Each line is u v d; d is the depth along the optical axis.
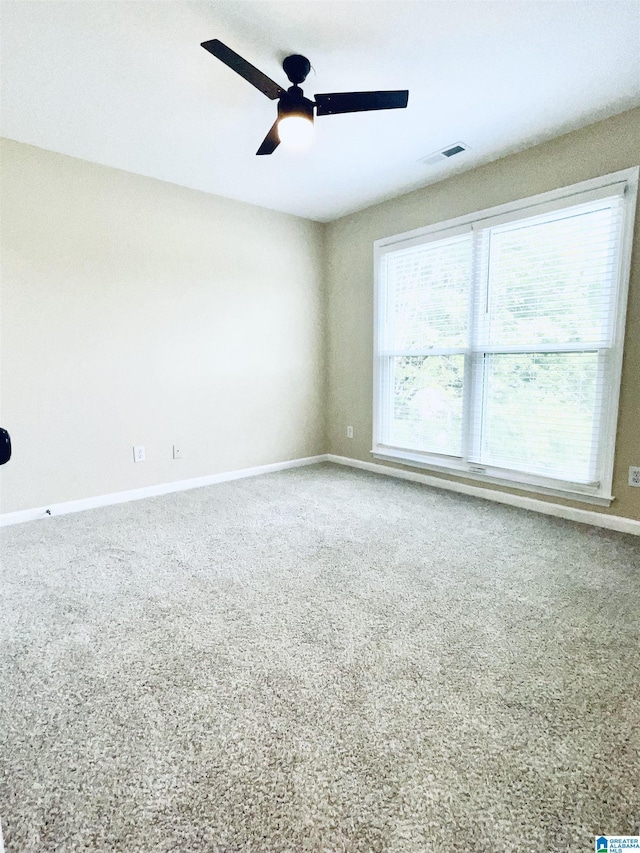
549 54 2.05
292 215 4.28
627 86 2.29
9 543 2.67
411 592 2.09
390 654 1.65
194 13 1.78
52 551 2.56
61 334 3.08
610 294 2.67
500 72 2.18
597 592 2.07
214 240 3.77
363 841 1.00
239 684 1.50
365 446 4.43
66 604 2.00
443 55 2.06
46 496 3.12
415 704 1.41
